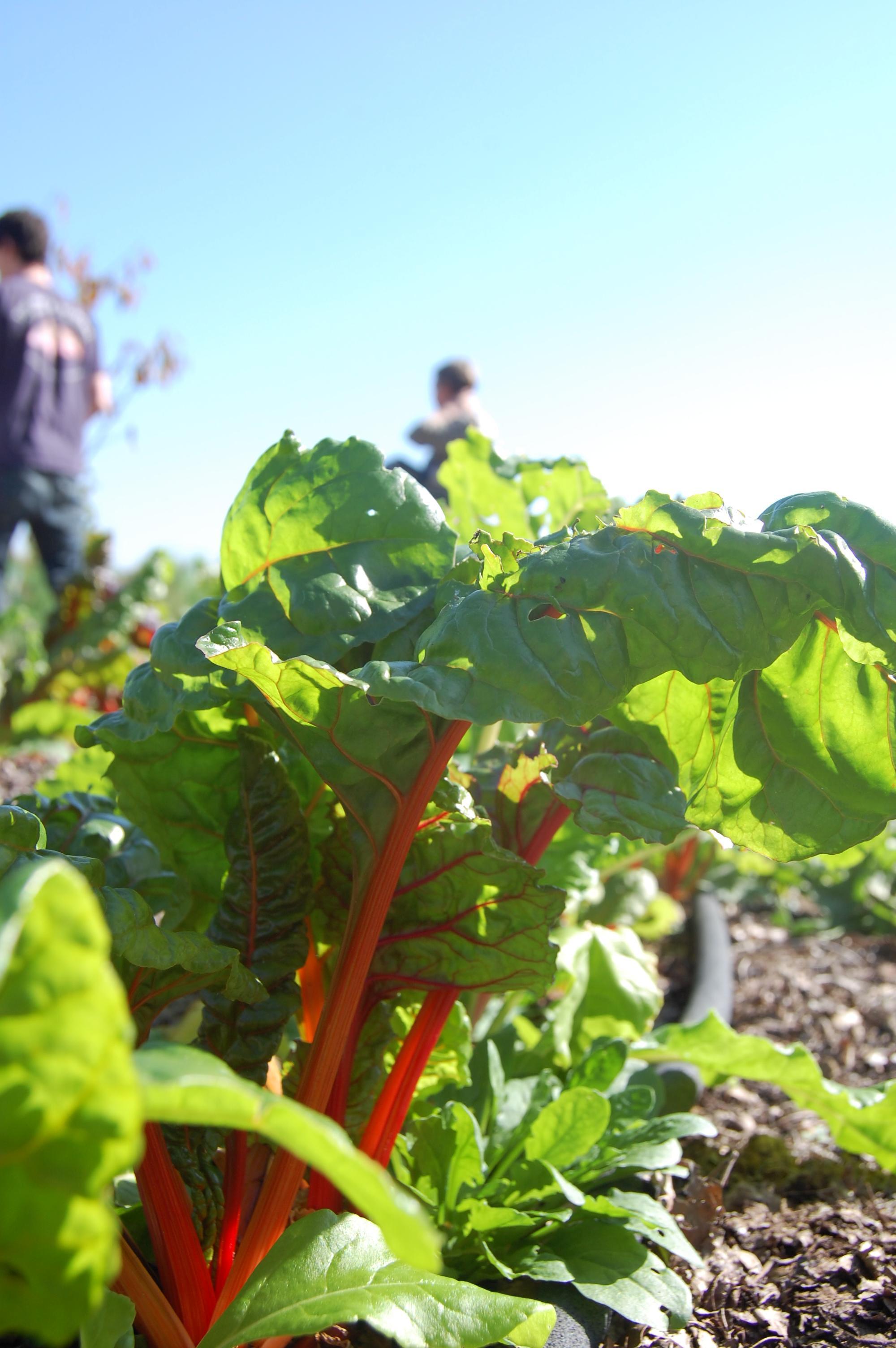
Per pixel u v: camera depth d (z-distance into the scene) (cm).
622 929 248
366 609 119
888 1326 144
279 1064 142
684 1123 153
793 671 125
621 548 109
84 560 680
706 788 128
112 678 642
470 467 217
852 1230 172
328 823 142
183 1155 116
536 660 102
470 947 129
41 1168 56
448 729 113
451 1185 136
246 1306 102
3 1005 54
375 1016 137
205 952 109
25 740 584
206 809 139
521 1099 171
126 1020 55
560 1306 133
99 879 107
